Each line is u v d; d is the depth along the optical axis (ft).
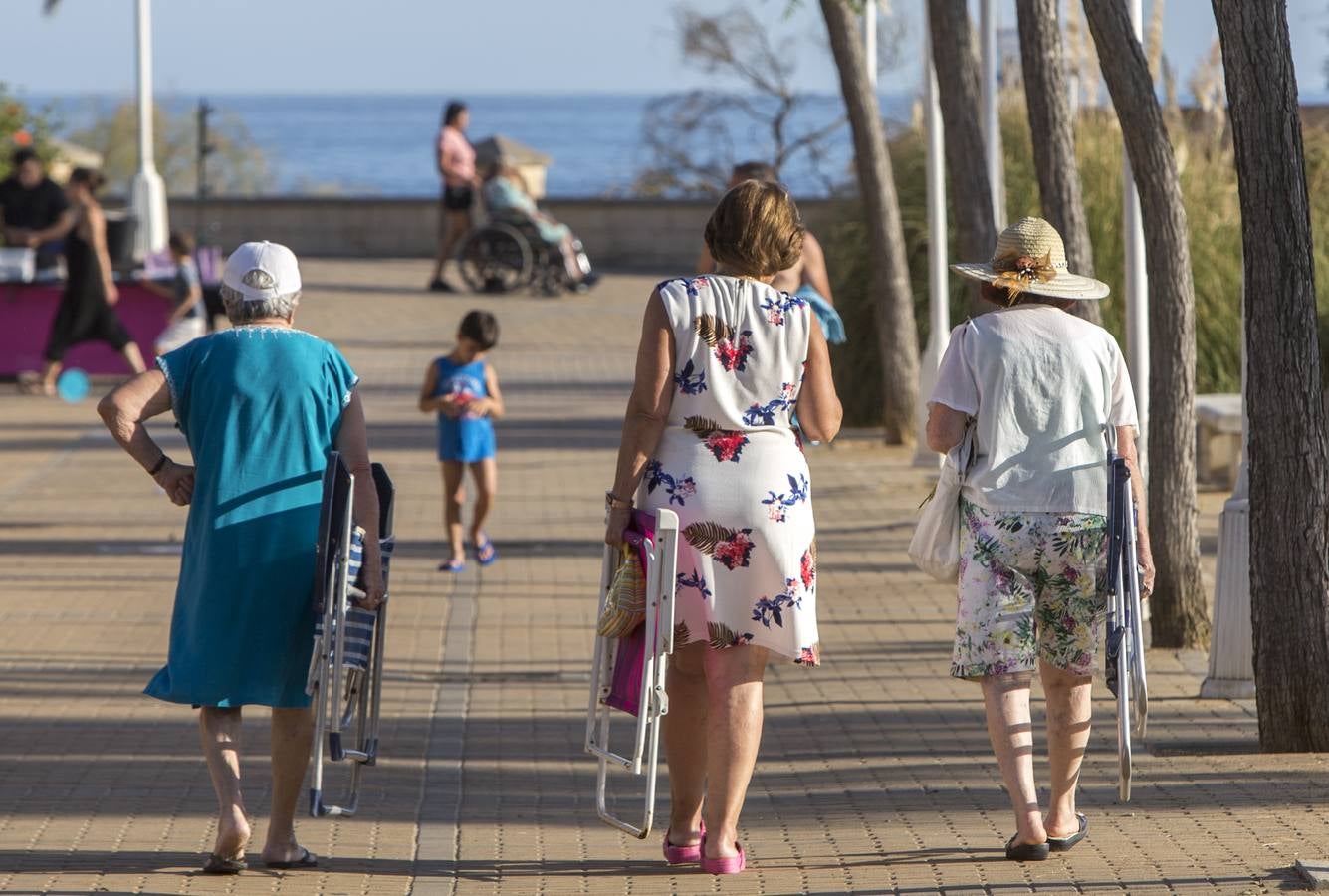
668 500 44.88
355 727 47.65
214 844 48.73
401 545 100.12
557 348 184.55
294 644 44.47
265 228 286.46
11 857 47.03
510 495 115.24
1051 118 82.12
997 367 45.44
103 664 73.56
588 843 50.06
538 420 143.95
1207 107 146.10
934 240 120.67
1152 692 67.62
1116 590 43.86
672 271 268.62
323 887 44.73
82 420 144.46
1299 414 56.18
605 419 144.36
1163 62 140.56
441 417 93.66
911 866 45.93
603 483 119.24
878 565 93.20
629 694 45.16
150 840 49.14
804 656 45.06
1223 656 66.13
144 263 176.86
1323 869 42.78
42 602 84.84
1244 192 55.57
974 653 45.44
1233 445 117.91
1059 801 47.14
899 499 112.37
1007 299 46.68
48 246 165.68
